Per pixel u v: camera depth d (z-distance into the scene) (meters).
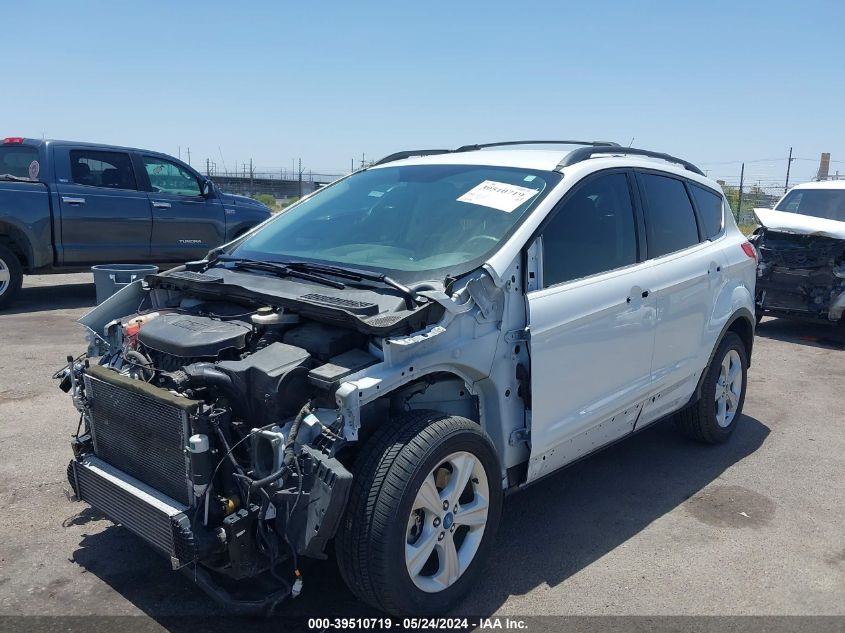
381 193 4.41
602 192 4.23
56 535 3.88
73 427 5.37
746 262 5.44
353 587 2.97
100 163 10.32
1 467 4.66
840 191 10.30
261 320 3.21
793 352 8.81
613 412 4.13
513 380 3.54
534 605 3.37
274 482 2.75
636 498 4.57
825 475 5.00
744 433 5.84
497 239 3.60
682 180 5.06
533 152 4.46
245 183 32.91
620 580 3.60
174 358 3.24
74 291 11.56
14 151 10.22
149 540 2.97
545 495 4.59
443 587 3.18
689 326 4.74
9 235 9.65
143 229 10.60
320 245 4.06
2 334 8.22
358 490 2.90
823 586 3.60
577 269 3.93
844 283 9.02
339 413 2.83
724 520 4.29
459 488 3.19
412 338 3.00
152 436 3.05
